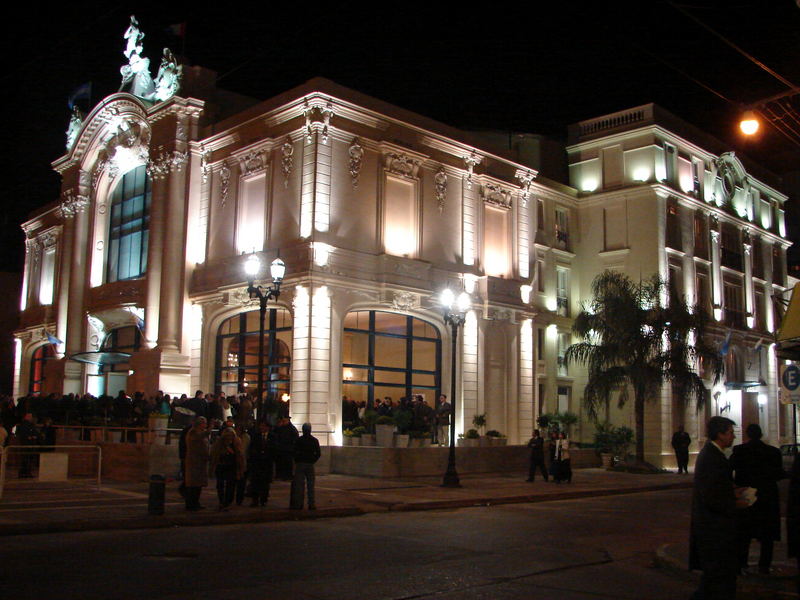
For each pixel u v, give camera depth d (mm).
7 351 53500
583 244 39656
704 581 7332
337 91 28812
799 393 14688
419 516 17344
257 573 10102
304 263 27094
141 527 14445
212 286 30500
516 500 21266
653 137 38344
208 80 33719
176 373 30531
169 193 31922
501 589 9500
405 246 30250
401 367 30375
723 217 43281
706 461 7441
